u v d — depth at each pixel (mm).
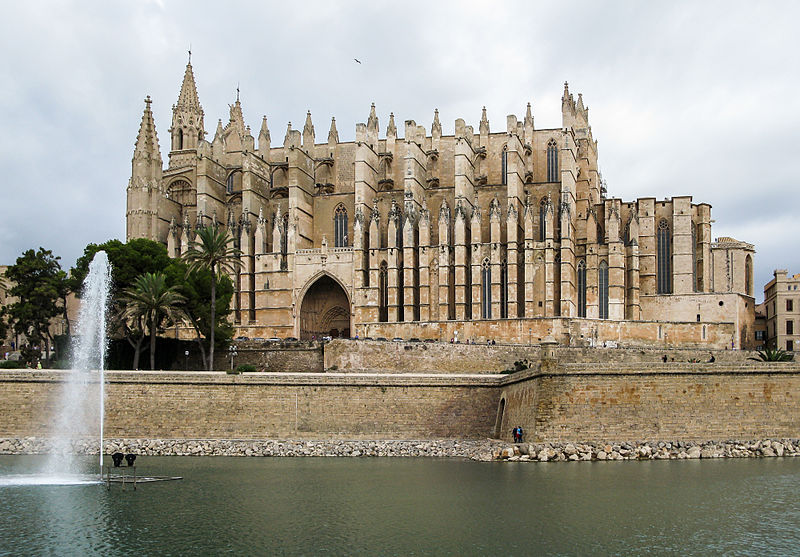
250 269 143750
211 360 102188
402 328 130875
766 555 44562
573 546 46094
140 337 100938
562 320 121688
